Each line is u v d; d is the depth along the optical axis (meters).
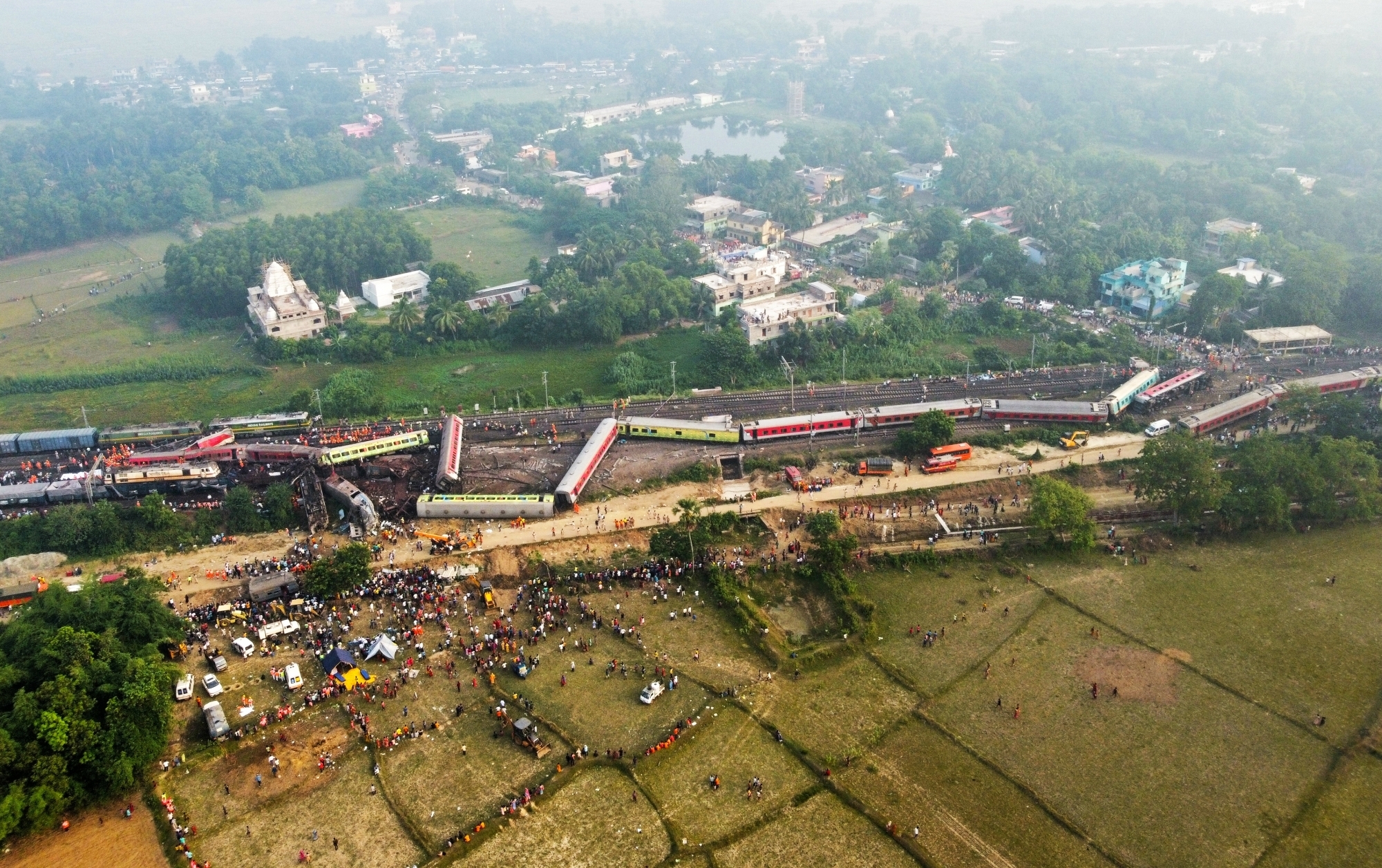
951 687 146.50
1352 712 139.50
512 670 150.00
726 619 162.75
